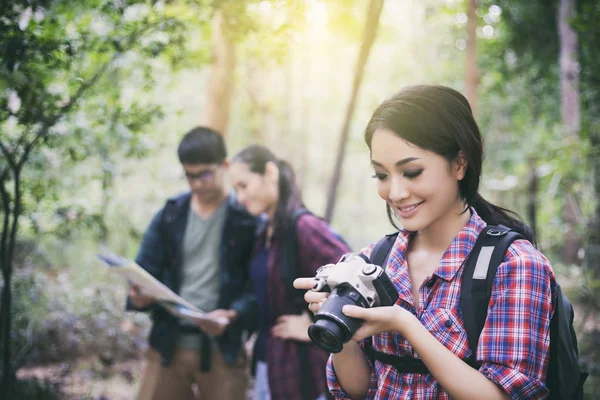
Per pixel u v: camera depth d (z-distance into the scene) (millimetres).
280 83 9031
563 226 6957
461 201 1266
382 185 1226
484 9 7086
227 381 2639
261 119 9195
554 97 8008
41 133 2547
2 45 2260
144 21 2691
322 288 1164
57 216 3471
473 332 1141
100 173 4004
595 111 6531
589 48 4902
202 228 2725
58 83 2918
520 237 1193
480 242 1198
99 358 4191
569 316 1216
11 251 2580
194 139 2602
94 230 3836
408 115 1157
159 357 2695
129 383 4191
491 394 1055
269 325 2518
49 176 3551
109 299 5453
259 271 2539
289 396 2365
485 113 9242
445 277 1187
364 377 1307
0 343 3119
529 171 8242
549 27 7066
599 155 5406
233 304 2660
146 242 2768
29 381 3613
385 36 9680
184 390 2742
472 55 5027
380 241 1386
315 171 14906
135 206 7344
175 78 4715
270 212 2512
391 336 1227
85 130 3387
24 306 3814
